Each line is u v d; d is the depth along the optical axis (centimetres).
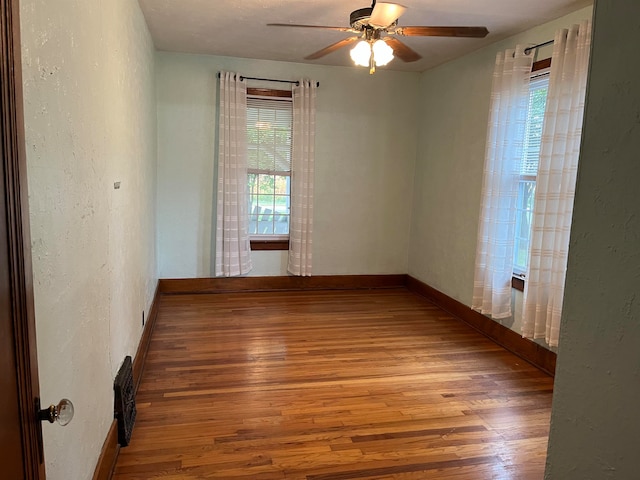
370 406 282
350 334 407
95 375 190
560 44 313
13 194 92
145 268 373
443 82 495
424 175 537
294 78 516
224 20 368
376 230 564
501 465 228
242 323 425
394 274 572
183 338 384
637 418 82
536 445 246
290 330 411
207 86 495
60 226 142
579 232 93
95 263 191
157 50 475
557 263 316
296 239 531
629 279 83
